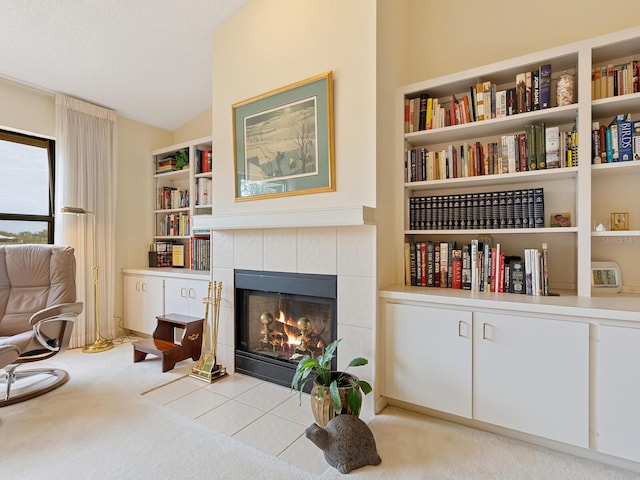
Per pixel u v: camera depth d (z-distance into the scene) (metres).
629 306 1.56
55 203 3.21
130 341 3.53
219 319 2.80
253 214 2.36
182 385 2.45
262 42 2.53
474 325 1.81
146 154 3.98
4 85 2.92
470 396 1.82
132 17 2.52
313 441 1.57
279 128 2.42
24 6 2.30
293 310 2.57
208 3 2.54
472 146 2.19
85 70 2.95
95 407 2.11
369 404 2.05
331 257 2.21
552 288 2.10
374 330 2.04
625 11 1.94
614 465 1.56
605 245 2.00
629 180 1.92
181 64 3.06
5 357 1.92
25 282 2.62
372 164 2.05
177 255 3.86
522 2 2.21
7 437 1.78
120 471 1.52
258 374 2.58
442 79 2.18
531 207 2.01
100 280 3.46
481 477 1.49
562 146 1.91
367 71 2.07
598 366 1.53
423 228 2.32
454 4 2.43
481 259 2.08
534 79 1.95
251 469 1.55
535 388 1.66
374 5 2.05
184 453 1.66
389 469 1.54
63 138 3.18
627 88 1.78
